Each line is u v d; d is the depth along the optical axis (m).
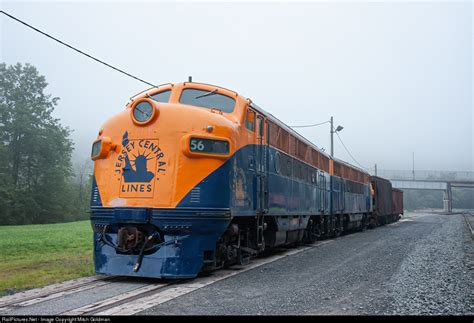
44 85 52.75
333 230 21.66
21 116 49.41
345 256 13.41
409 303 6.86
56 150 52.34
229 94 10.45
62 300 6.95
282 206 13.18
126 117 9.20
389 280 8.93
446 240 19.89
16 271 10.47
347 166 25.34
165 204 8.36
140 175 8.66
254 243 11.28
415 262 11.80
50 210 51.97
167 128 8.72
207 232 8.60
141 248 8.45
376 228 33.75
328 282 8.66
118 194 8.75
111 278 9.18
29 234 24.70
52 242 18.91
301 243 17.64
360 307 6.57
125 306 6.52
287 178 13.85
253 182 10.71
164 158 8.59
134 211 8.39
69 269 10.41
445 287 8.27
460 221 43.03
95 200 9.10
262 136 11.56
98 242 9.02
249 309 6.38
